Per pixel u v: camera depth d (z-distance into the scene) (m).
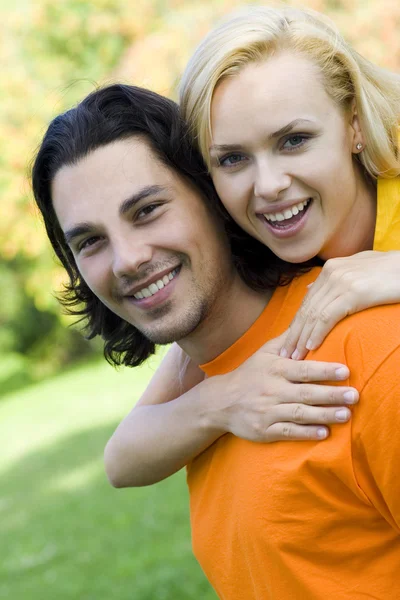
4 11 15.34
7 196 13.52
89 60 14.59
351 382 1.77
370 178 2.25
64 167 2.06
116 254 2.02
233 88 2.03
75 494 8.33
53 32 14.88
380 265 1.90
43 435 12.18
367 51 7.72
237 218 2.12
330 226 2.13
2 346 19.83
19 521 7.81
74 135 2.06
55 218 2.27
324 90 2.07
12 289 19.20
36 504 8.31
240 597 2.02
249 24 2.07
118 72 11.08
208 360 2.23
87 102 2.12
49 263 16.34
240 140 2.03
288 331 2.03
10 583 6.09
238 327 2.16
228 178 2.09
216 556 2.06
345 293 1.84
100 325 2.50
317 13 2.22
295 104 2.01
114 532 6.71
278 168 2.04
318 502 1.80
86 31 14.62
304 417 1.81
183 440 2.16
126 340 2.50
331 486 1.80
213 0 10.05
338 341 1.82
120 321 2.48
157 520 6.75
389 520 1.78
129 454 2.32
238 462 1.98
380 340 1.75
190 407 2.17
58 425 12.71
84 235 2.06
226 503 2.02
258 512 1.88
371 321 1.79
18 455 11.17
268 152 2.04
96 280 2.10
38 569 6.30
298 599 1.85
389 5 7.82
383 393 1.71
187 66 2.14
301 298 2.12
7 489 9.28
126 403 13.16
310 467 1.80
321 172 2.05
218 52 2.04
